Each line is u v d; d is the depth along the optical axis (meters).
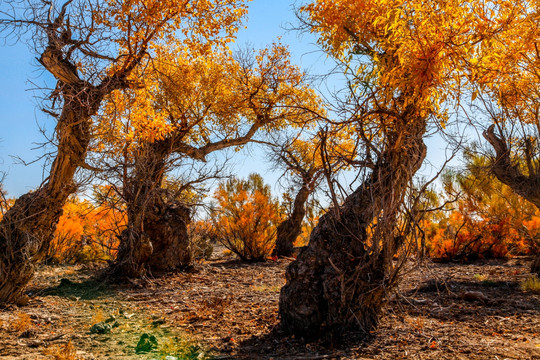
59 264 11.67
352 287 4.27
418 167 4.50
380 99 4.07
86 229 12.48
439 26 3.65
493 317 5.22
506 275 9.00
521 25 4.37
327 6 4.62
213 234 15.55
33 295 7.24
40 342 4.18
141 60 7.30
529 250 13.09
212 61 11.52
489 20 3.88
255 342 4.23
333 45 4.68
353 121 4.14
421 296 6.76
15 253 6.07
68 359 3.51
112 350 3.95
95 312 5.93
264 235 13.89
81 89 6.16
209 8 7.41
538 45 4.68
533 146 9.27
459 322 4.96
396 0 3.81
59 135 6.28
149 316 5.64
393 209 4.27
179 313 5.82
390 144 4.31
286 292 4.47
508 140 9.38
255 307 6.10
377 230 4.24
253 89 11.94
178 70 10.66
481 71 4.00
